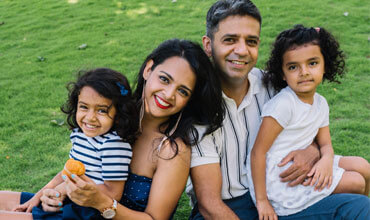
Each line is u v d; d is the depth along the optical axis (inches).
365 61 222.7
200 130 88.3
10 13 345.1
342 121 168.2
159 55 84.4
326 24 274.1
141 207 85.4
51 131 169.5
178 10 322.0
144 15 316.2
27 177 139.2
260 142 92.3
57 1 367.6
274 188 91.2
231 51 89.4
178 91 82.5
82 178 75.2
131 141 85.2
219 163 91.7
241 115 96.3
